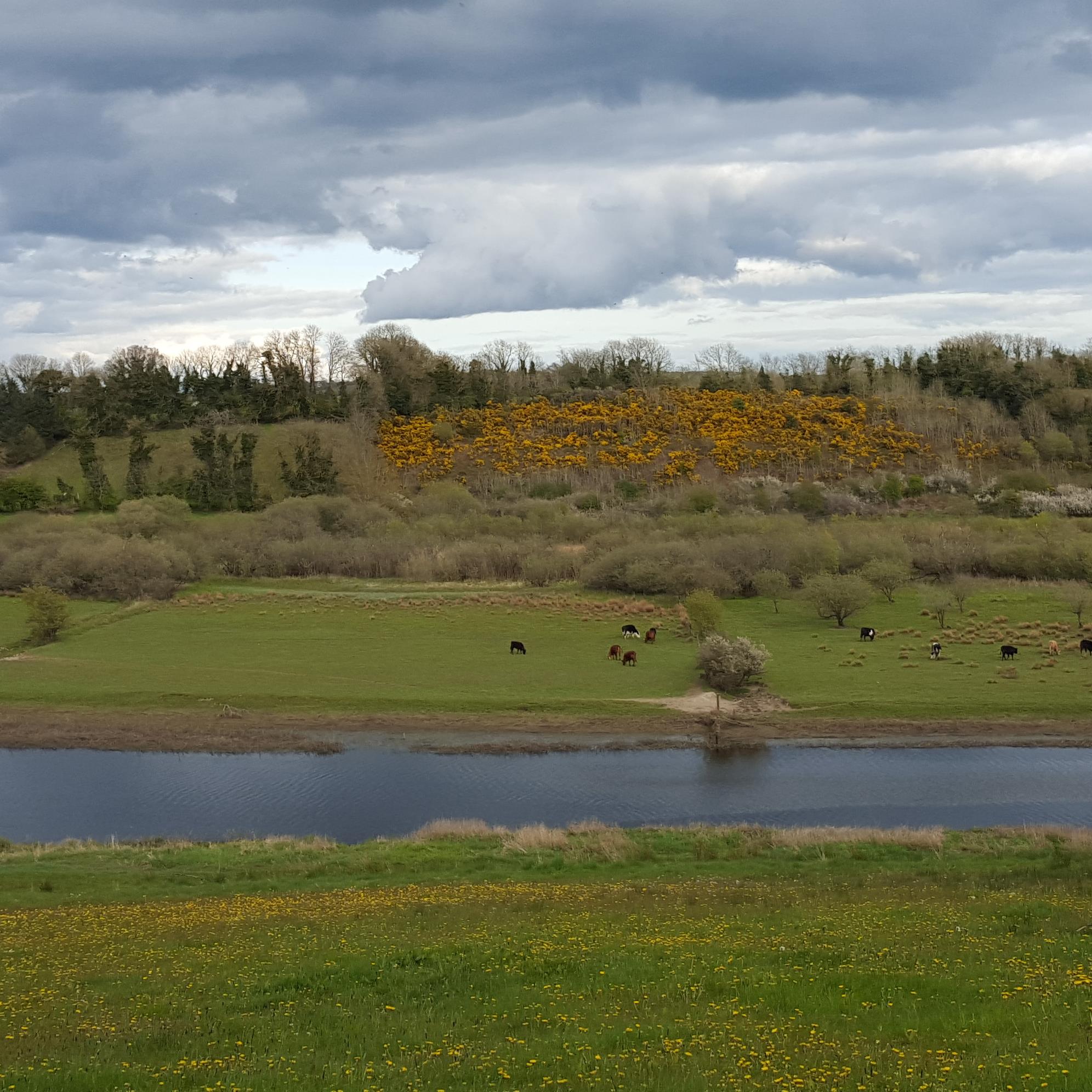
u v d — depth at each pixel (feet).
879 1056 48.83
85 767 211.82
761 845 140.46
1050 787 195.21
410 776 205.87
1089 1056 47.16
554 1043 53.11
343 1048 54.03
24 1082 48.08
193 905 105.70
